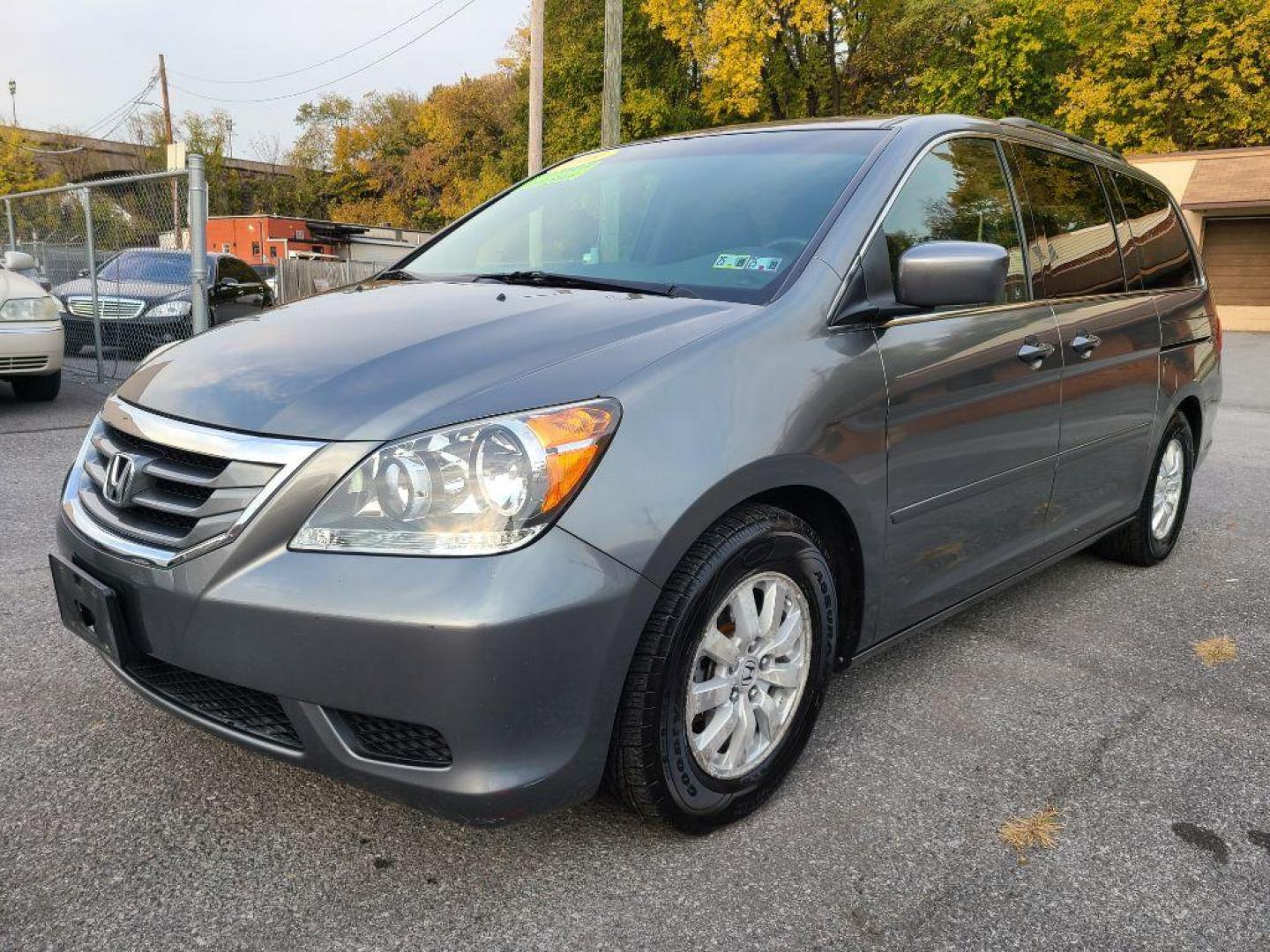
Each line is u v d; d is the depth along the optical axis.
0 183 41.81
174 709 1.98
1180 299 4.13
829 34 26.89
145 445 2.04
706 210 2.74
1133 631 3.54
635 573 1.81
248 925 1.82
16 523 4.36
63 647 3.04
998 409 2.77
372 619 1.69
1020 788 2.41
